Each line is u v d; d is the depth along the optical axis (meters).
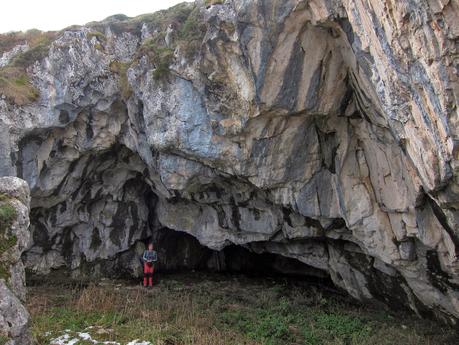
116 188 14.66
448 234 7.84
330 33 8.30
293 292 13.36
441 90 5.66
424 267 9.41
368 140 9.43
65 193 13.69
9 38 14.52
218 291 13.39
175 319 10.22
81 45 12.49
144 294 12.54
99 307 10.66
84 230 14.91
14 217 7.30
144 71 11.30
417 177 7.70
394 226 9.48
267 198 11.94
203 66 9.88
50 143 12.77
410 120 6.50
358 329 10.12
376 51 6.57
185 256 16.81
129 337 8.88
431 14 5.45
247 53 9.05
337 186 10.40
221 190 12.69
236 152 10.53
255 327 9.90
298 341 9.36
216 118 10.27
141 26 13.87
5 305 6.56
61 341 8.63
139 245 15.70
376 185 9.66
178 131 10.87
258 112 9.58
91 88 12.43
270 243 14.14
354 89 8.83
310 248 13.12
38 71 12.41
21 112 11.98
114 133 13.02
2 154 11.87
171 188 12.05
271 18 8.49
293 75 9.02
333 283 14.55
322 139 10.32
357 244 11.59
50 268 14.52
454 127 5.73
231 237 13.70
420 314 10.71
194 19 10.67
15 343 6.53
